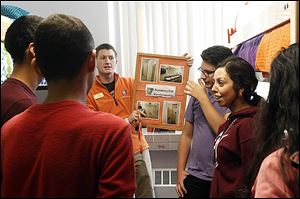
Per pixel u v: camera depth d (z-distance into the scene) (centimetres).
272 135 87
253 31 176
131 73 196
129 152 74
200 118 157
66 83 77
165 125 159
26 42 95
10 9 156
